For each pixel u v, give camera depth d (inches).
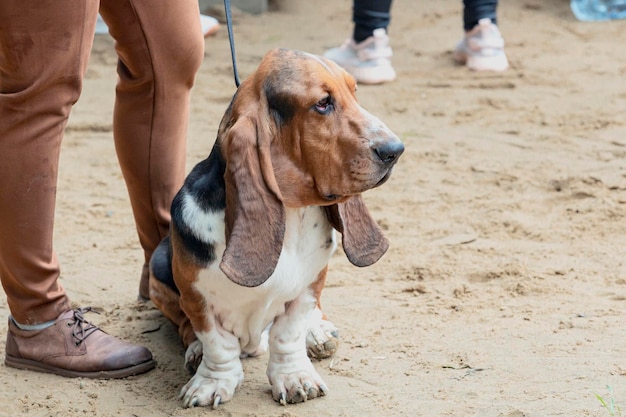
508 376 181.3
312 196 159.6
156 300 196.4
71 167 324.8
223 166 162.7
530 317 207.8
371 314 212.7
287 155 157.6
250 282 153.9
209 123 370.3
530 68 440.1
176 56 191.8
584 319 205.6
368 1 416.2
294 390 172.9
